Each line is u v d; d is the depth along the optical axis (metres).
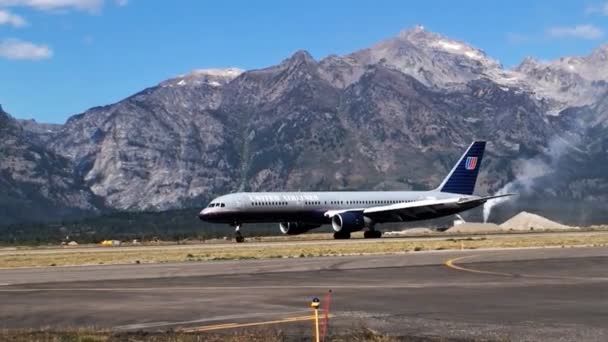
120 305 35.97
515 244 86.88
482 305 34.06
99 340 26.61
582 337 26.17
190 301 37.06
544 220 182.12
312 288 42.00
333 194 111.62
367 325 29.08
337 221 108.31
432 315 31.36
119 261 68.81
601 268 53.25
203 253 78.62
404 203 115.81
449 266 55.69
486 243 89.69
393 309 33.16
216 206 104.12
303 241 106.31
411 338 26.41
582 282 43.59
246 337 26.95
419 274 49.69
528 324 28.88
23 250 105.19
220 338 26.84
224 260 67.06
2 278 52.22
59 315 33.09
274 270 54.59
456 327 28.42
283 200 106.69
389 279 46.59
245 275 51.09
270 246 91.75
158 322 30.70
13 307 35.84
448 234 137.12
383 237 119.38
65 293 41.41
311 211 108.50
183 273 53.50
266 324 29.75
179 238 151.00
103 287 44.34
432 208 112.25
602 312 31.73
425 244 88.38
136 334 27.80
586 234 121.31
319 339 26.34
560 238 102.75
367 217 110.31
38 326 30.33
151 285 45.12
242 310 33.66
